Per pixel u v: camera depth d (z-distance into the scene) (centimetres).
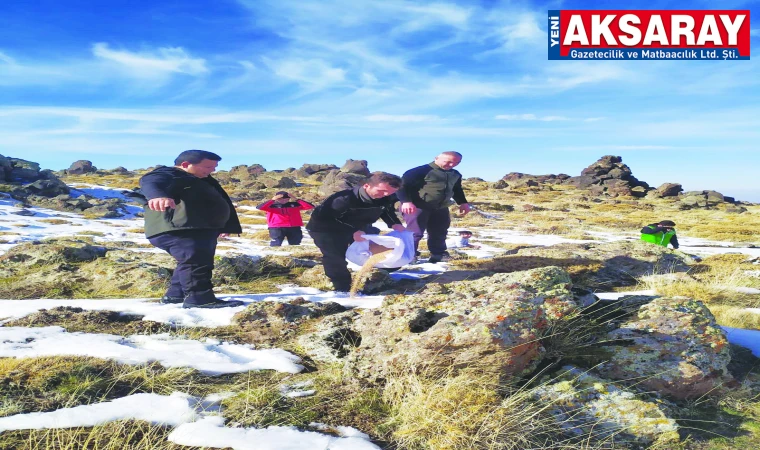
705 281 661
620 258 766
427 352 316
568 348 356
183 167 467
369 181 524
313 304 492
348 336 380
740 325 468
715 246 1700
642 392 313
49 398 285
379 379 325
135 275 624
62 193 3058
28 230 1478
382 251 540
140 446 240
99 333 408
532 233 1955
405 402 289
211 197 471
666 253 809
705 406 317
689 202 4734
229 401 294
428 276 687
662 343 345
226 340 405
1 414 264
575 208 4153
